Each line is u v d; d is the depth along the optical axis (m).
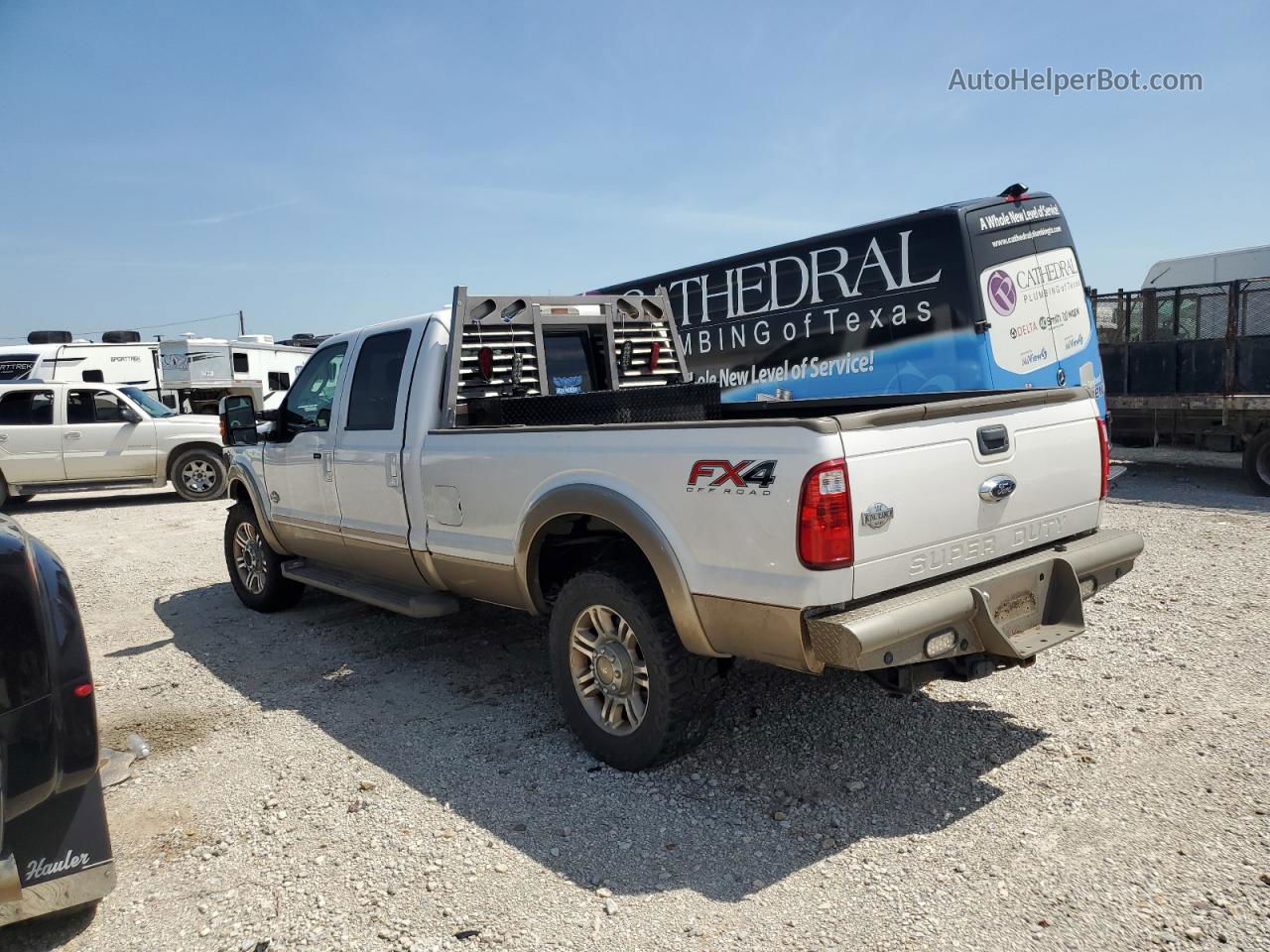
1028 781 3.72
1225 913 2.83
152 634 6.59
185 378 20.89
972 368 8.12
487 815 3.66
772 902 3.01
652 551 3.63
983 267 8.13
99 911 3.14
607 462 3.84
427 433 4.94
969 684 4.76
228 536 7.17
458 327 5.02
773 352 9.78
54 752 2.85
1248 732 4.04
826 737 4.22
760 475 3.26
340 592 5.77
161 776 4.14
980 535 3.64
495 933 2.92
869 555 3.22
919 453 3.39
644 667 3.85
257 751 4.39
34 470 14.06
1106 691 4.59
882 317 8.73
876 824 3.47
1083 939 2.75
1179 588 6.35
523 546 4.29
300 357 24.06
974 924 2.85
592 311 5.85
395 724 4.64
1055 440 3.99
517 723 4.59
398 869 3.31
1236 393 10.73
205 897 3.19
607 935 2.88
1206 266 13.94
